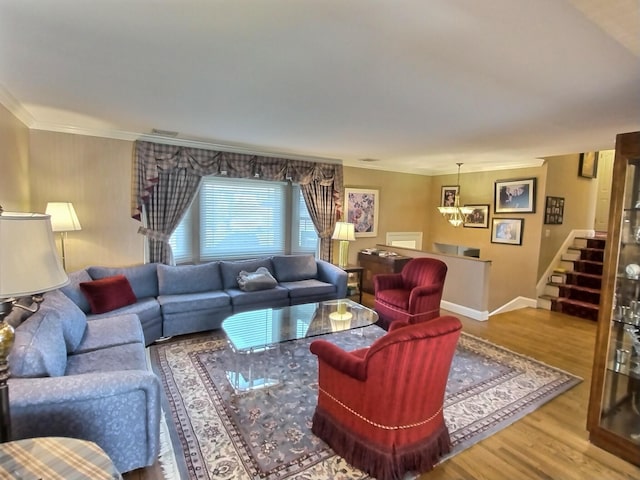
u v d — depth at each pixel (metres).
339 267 5.37
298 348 3.73
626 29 1.52
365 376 1.91
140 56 1.96
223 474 1.94
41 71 2.20
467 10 1.43
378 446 1.92
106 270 3.84
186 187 4.49
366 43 1.75
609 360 2.23
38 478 1.14
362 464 1.97
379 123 3.30
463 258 5.05
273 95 2.58
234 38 1.73
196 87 2.44
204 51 1.88
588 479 1.97
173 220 4.43
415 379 1.86
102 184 4.01
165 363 3.28
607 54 1.78
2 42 1.80
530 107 2.71
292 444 2.20
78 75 2.26
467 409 2.64
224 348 3.64
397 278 4.62
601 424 2.25
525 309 5.49
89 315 3.30
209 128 3.68
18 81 2.39
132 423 1.82
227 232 5.04
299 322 3.49
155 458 1.94
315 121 3.29
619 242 2.17
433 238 7.21
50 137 3.70
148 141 4.19
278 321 3.52
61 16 1.55
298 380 3.04
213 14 1.51
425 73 2.11
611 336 2.22
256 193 5.24
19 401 1.57
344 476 1.94
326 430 2.20
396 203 6.71
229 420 2.44
